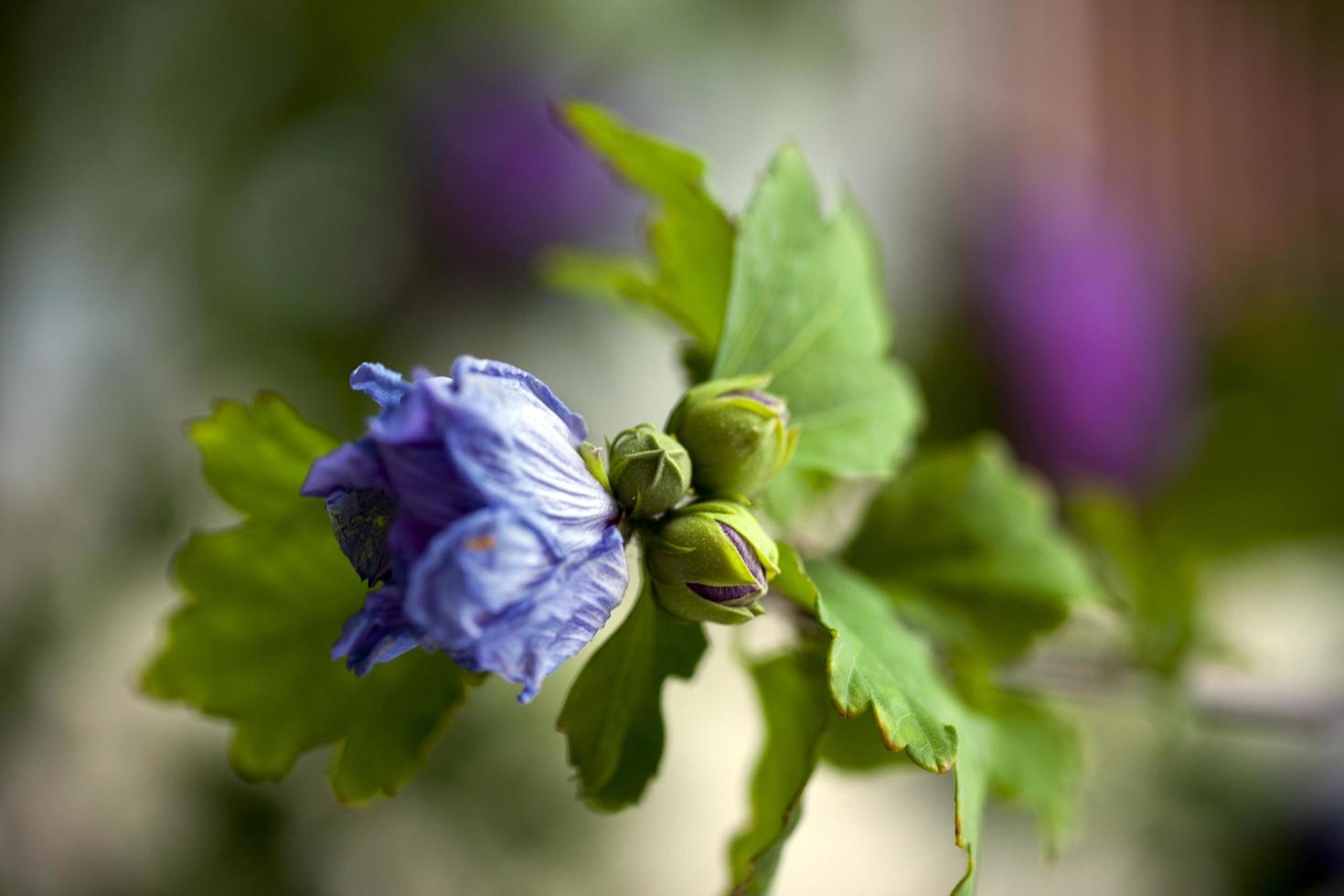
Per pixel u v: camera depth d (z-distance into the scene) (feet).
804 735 1.07
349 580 1.06
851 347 1.10
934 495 1.16
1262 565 2.34
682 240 1.10
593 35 2.18
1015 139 3.26
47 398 1.89
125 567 1.89
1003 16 3.35
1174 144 3.93
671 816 2.19
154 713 1.82
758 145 2.41
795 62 2.46
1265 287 3.92
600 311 2.10
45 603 1.82
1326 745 1.91
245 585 1.06
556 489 0.93
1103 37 3.76
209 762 1.78
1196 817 2.08
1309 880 2.03
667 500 0.97
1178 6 3.91
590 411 2.13
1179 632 1.30
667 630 1.00
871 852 2.50
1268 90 4.13
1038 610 1.14
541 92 2.07
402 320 2.05
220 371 1.99
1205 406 2.41
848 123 2.64
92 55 1.93
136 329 1.95
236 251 2.01
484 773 1.79
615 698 1.01
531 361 2.09
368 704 1.03
